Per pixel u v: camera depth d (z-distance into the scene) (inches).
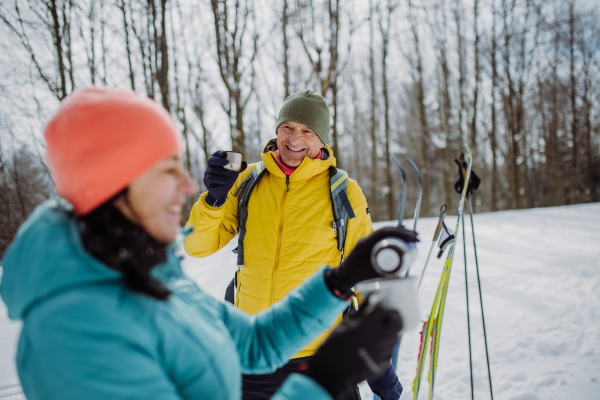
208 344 23.8
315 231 60.0
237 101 361.4
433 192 1211.9
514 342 111.7
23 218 515.8
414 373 103.0
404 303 26.1
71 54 269.6
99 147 20.3
